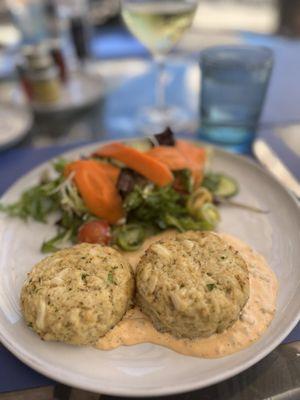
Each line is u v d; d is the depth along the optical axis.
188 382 0.16
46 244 0.25
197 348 0.18
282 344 0.19
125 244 0.25
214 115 0.34
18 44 0.56
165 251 0.21
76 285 0.19
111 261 0.21
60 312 0.18
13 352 0.18
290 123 0.37
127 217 0.28
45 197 0.28
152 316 0.19
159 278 0.19
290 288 0.21
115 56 0.52
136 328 0.19
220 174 0.30
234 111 0.34
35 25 0.55
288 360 0.18
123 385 0.16
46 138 0.36
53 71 0.40
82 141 0.36
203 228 0.26
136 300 0.20
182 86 0.44
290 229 0.25
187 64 0.49
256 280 0.21
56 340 0.18
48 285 0.19
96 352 0.18
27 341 0.18
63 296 0.19
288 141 0.34
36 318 0.18
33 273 0.20
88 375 0.17
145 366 0.18
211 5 1.13
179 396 0.17
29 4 0.55
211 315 0.18
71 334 0.18
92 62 0.50
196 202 0.27
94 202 0.27
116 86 0.45
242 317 0.19
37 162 0.33
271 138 0.35
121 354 0.18
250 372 0.18
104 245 0.23
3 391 0.18
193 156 0.29
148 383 0.17
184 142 0.31
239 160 0.31
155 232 0.27
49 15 0.55
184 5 0.35
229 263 0.20
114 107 0.41
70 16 0.52
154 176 0.27
